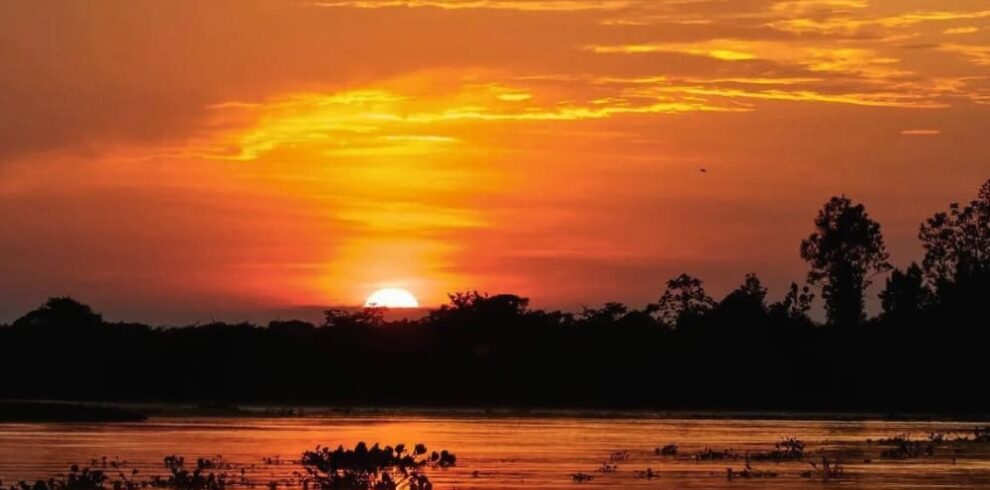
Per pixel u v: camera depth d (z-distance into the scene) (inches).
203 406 4832.7
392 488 1769.2
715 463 2139.5
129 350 5585.6
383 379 5762.8
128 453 2308.1
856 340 5787.4
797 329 5925.2
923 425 3887.8
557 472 1943.9
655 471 1983.3
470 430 3282.5
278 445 2541.8
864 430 3499.0
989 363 5526.6
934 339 5649.6
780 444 2588.6
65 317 5674.2
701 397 5639.8
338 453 1840.6
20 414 3619.6
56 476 1851.6
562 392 5738.2
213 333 5826.8
